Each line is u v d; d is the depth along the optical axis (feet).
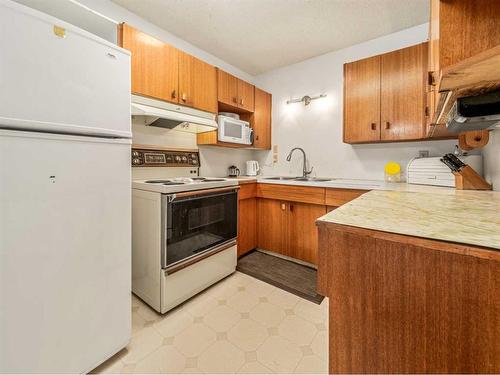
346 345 2.17
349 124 7.39
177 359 3.97
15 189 2.86
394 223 2.18
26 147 2.93
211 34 7.52
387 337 1.96
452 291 1.68
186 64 6.73
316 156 9.24
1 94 2.72
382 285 1.97
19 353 2.94
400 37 7.32
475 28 2.18
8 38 2.75
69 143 3.30
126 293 4.08
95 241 3.63
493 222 2.17
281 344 4.32
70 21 4.49
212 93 7.64
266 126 10.17
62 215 3.27
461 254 1.63
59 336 3.28
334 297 2.23
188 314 5.18
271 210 8.41
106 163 3.73
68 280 3.35
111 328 3.88
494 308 1.53
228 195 6.88
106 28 4.85
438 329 1.74
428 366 1.79
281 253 8.19
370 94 6.99
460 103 2.55
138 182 5.82
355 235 2.10
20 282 2.93
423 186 5.83
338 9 6.33
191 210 5.69
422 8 6.27
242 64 9.70
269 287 6.37
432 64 3.29
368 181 7.43
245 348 4.21
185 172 7.93
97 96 3.58
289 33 7.47
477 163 5.29
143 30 6.72
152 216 5.32
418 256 1.80
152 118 6.46
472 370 1.62
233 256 7.14
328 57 8.79
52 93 3.11
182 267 5.42
